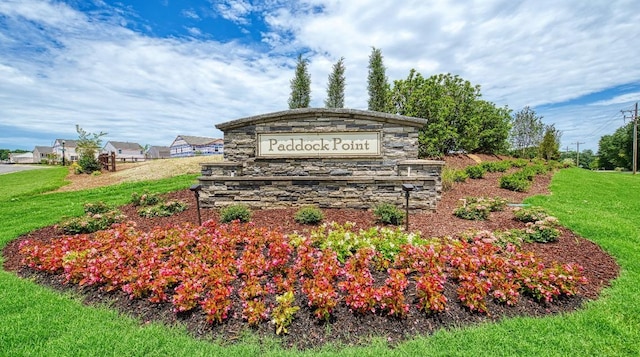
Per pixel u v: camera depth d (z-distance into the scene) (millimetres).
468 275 3412
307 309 3160
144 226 6297
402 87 18219
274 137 7500
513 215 6680
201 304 3152
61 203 9578
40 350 2613
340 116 7301
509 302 3201
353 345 2697
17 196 11297
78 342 2695
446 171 11852
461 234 5133
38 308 3299
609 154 52125
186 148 54031
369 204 7035
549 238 5145
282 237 4754
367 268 3760
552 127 35406
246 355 2545
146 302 3404
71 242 4961
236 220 5664
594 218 6590
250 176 7496
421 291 3123
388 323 2975
